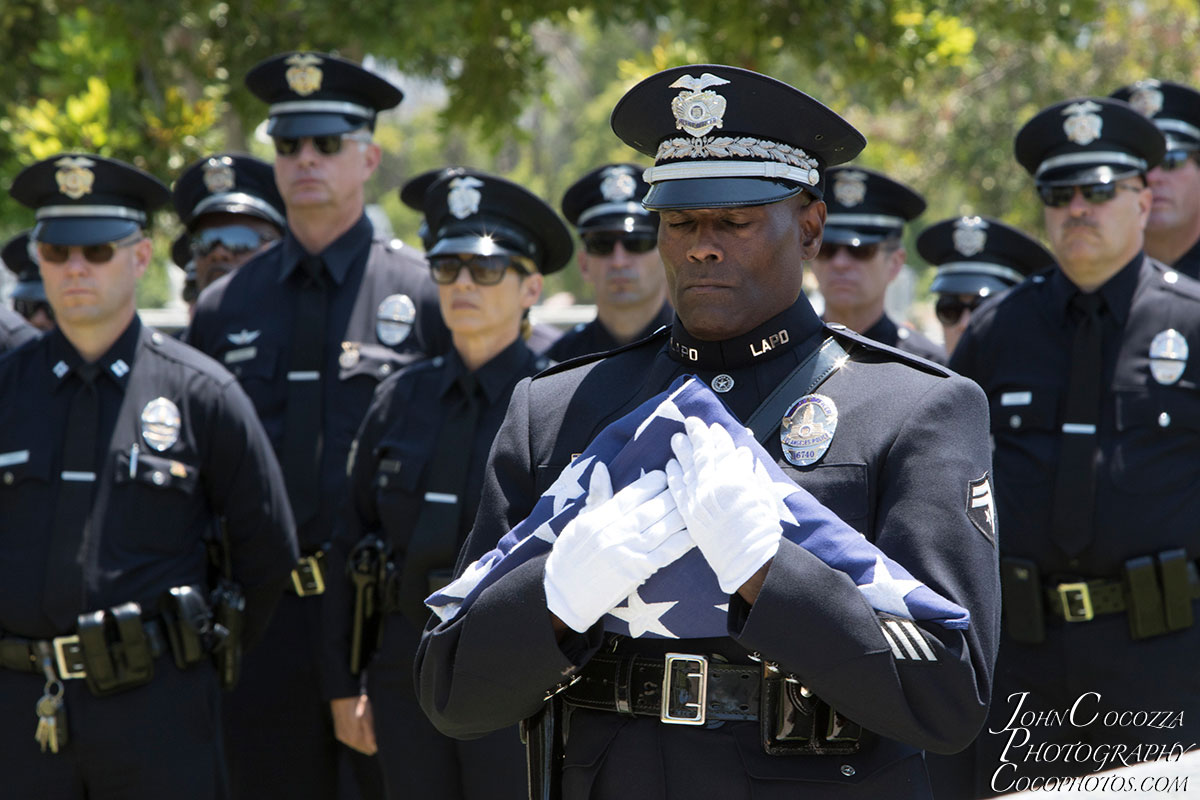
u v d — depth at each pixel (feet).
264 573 38.86
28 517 35.96
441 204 39.65
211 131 85.05
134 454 36.55
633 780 18.31
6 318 53.11
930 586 17.40
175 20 79.71
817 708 17.93
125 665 35.27
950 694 16.99
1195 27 141.28
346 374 44.96
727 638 18.17
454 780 37.50
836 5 78.33
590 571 17.33
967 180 157.28
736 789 17.89
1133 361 38.75
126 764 35.27
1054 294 40.78
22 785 35.24
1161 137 39.45
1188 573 37.40
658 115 19.08
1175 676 37.40
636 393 19.92
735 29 77.56
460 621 18.70
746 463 17.40
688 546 17.43
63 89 81.82
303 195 46.42
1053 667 38.93
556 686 18.48
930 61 80.53
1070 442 38.86
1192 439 37.99
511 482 20.51
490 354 39.01
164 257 123.24
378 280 46.73
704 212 18.66
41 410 36.86
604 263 48.21
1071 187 39.37
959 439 18.33
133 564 35.99
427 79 99.91
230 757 43.55
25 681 35.42
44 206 37.50
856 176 49.85
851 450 18.37
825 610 16.76
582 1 83.87
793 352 19.19
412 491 38.19
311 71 46.78
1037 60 146.10
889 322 50.88
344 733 40.19
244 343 46.01
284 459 44.27
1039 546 38.91
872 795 17.90
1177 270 48.80
